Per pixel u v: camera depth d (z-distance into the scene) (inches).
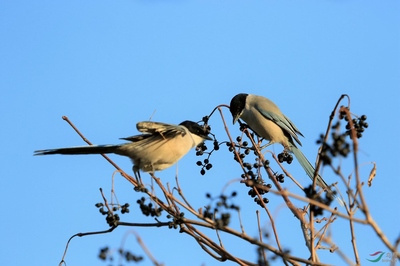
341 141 315.9
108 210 395.9
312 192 350.3
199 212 385.4
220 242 385.1
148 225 390.6
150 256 320.5
